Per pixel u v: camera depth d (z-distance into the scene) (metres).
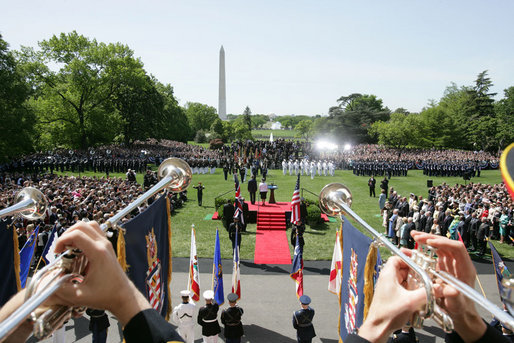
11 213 2.61
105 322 9.84
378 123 86.12
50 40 50.44
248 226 23.31
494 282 15.22
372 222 24.52
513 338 7.98
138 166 45.50
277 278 15.48
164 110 78.62
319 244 19.89
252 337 11.19
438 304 1.35
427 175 46.75
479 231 18.19
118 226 3.85
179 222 23.81
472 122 76.38
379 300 1.32
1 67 36.91
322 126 95.00
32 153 49.19
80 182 28.56
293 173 45.97
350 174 46.25
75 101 53.16
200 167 44.97
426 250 1.63
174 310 10.44
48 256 10.91
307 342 9.91
